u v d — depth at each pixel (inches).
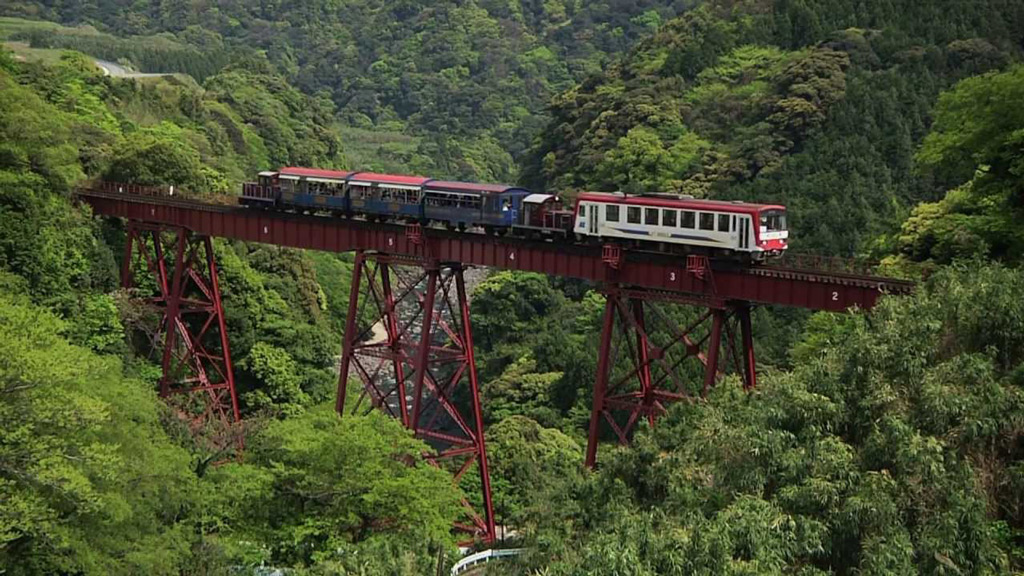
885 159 6107.3
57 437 2337.6
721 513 1994.3
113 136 5595.5
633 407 3159.5
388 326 3614.7
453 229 3740.2
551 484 2677.2
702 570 1871.3
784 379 2359.7
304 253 5954.7
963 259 2945.4
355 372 6048.2
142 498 2492.6
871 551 1905.8
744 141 6530.5
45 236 4298.7
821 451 2094.0
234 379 4854.8
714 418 2303.2
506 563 2380.7
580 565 1947.6
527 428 4662.9
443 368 6023.6
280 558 2694.4
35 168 4525.1
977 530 1923.0
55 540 2223.2
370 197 3754.9
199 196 4940.9
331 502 2770.7
